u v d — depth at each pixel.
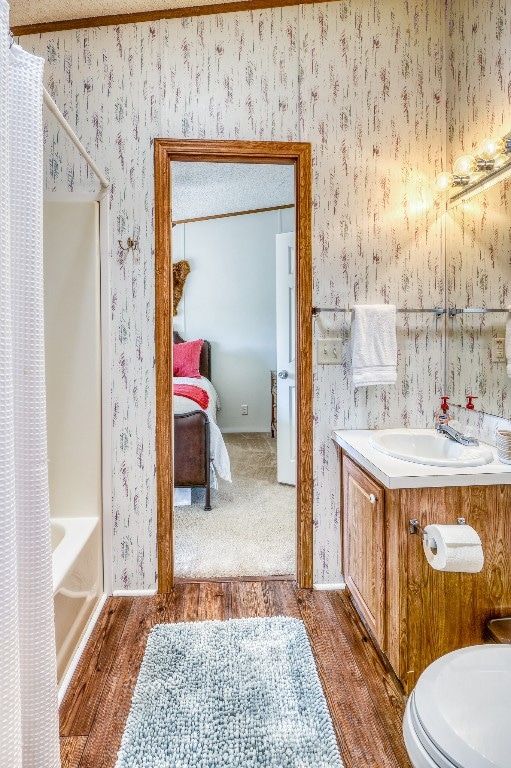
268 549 2.62
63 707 1.50
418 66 2.14
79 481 2.11
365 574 1.82
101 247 2.08
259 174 4.14
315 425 2.19
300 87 2.11
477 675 1.00
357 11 2.11
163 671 1.63
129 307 2.10
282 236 3.62
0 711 0.79
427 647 1.53
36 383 1.00
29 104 1.00
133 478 2.13
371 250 2.16
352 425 2.20
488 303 1.87
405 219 2.17
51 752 1.02
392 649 1.58
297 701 1.50
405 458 1.64
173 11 2.05
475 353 1.97
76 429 2.10
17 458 0.98
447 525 1.38
